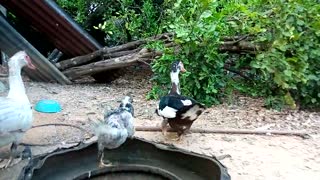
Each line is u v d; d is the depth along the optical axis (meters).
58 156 1.07
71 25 1.89
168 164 1.14
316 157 1.27
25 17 1.82
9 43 1.78
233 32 1.71
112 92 1.86
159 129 1.40
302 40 1.62
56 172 1.06
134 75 2.23
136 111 1.58
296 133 1.43
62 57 2.17
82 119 1.49
